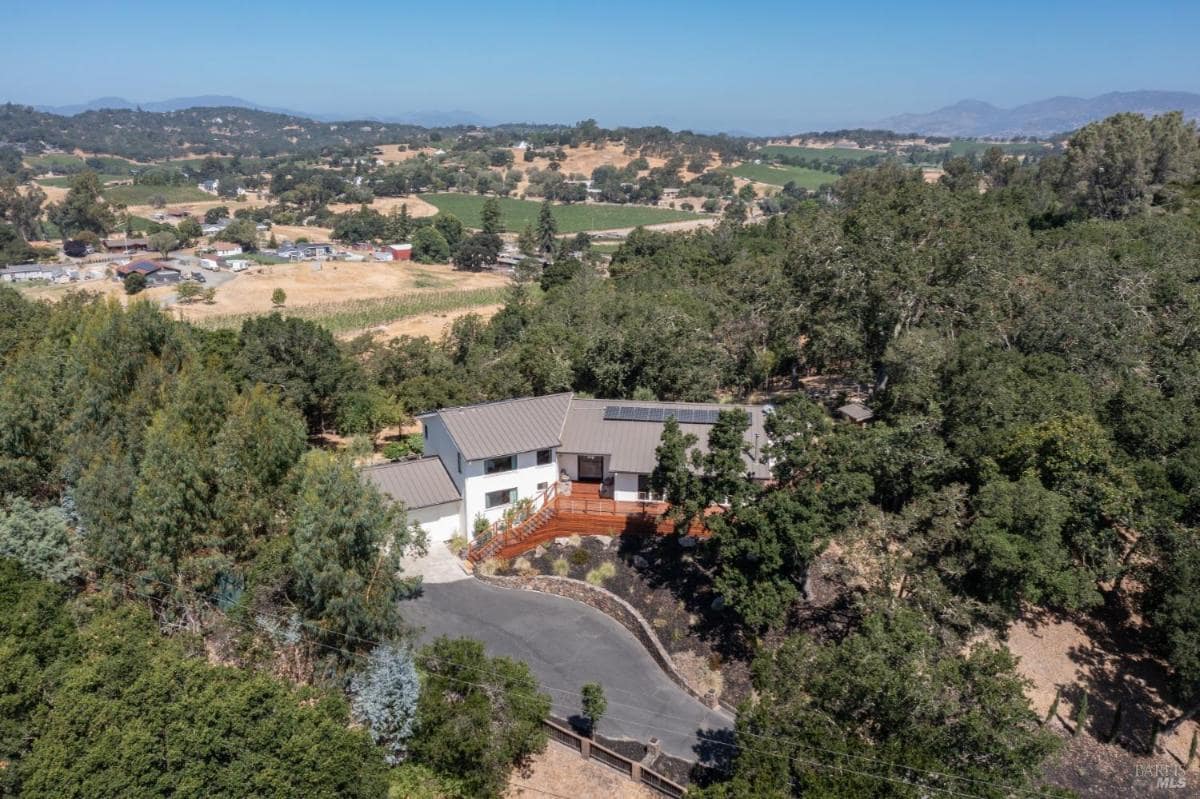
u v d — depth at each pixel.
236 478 27.59
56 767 19.34
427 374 57.16
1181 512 30.78
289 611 25.33
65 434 32.06
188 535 26.56
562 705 27.77
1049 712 28.00
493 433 37.12
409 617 32.16
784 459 29.52
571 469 40.16
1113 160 71.69
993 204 69.75
